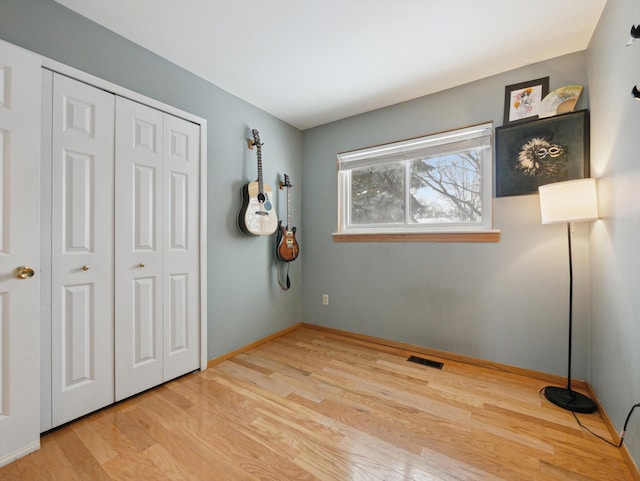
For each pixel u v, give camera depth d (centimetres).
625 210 132
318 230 319
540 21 167
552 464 127
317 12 160
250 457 131
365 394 185
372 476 120
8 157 128
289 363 233
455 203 245
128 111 177
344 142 300
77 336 155
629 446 125
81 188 157
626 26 130
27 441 131
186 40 183
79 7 154
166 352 197
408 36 180
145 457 130
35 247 135
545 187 173
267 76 224
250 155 266
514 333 215
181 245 206
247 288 263
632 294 125
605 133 158
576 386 192
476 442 141
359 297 291
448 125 241
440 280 246
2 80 126
